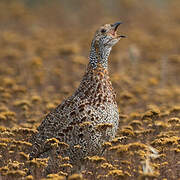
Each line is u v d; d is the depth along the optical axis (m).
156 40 76.00
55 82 52.66
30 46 70.44
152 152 26.20
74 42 74.31
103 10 104.06
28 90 48.03
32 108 38.19
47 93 46.06
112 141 26.11
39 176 24.38
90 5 105.81
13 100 42.19
